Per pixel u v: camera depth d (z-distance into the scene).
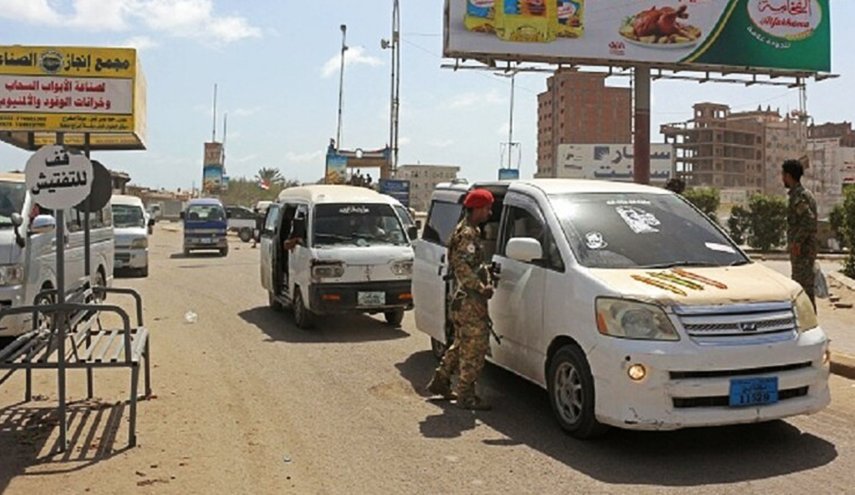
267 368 9.22
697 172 105.12
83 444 6.28
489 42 29.33
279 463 5.86
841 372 8.59
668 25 30.58
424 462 5.88
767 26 31.33
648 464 5.80
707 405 5.71
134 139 10.89
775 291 6.09
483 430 6.68
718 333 5.74
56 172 6.82
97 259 13.12
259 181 88.69
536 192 7.50
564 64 30.47
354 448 6.21
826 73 31.72
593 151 60.31
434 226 9.49
